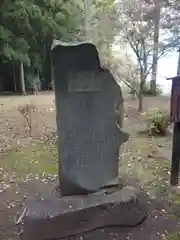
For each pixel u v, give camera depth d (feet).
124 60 30.37
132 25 27.32
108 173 10.89
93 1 37.99
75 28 43.60
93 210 10.00
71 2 42.88
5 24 40.24
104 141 10.61
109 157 10.78
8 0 39.01
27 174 14.85
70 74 9.75
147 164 16.03
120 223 10.32
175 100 12.28
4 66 44.39
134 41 27.61
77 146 10.39
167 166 15.70
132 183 13.61
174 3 26.32
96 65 9.82
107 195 10.57
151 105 31.27
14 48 40.52
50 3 41.63
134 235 9.87
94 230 10.13
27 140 20.45
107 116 10.42
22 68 42.14
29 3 39.78
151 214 11.03
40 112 28.63
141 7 26.81
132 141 20.11
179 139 12.87
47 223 9.65
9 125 24.26
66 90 9.86
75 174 10.57
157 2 26.20
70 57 9.59
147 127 22.18
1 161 16.62
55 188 11.76
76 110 10.09
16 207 11.69
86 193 10.72
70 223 9.84
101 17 32.14
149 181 13.87
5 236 9.97
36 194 12.64
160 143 19.74
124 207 10.26
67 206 10.03
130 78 32.86
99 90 10.11
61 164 10.43
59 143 10.26
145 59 28.30
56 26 41.93
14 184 13.73
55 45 9.49
